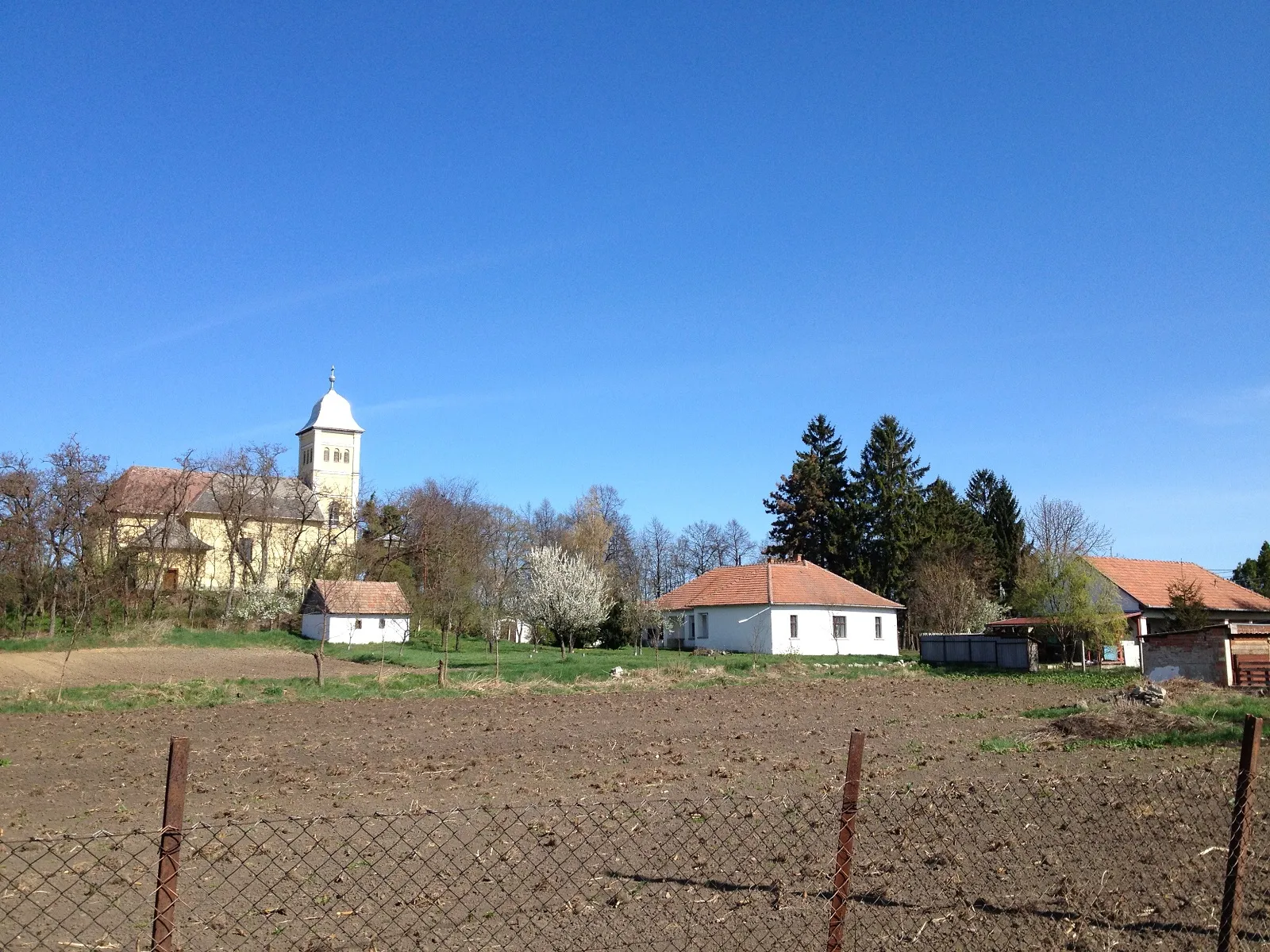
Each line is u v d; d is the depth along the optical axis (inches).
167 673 1647.4
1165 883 347.6
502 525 3462.1
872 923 307.0
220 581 3038.9
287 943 285.1
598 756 700.0
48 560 2349.9
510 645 2472.9
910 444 3036.4
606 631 2354.8
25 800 539.2
